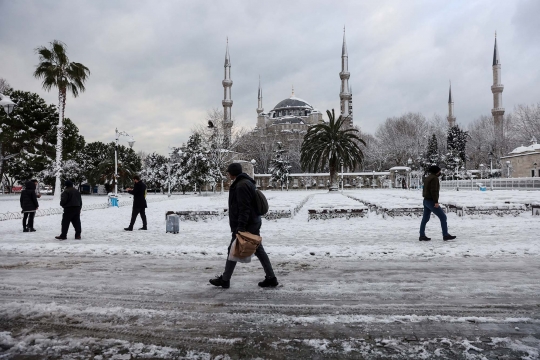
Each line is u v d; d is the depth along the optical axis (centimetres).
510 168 5594
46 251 782
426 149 7269
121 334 352
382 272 575
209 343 330
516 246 732
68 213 982
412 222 1261
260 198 493
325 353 309
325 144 4156
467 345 320
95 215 1766
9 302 448
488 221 1231
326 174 6912
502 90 9012
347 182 6856
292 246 785
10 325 377
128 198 3719
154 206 2348
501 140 7412
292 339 336
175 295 469
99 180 4738
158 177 5691
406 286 496
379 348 317
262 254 498
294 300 444
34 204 1184
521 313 393
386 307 416
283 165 6688
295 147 8562
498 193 3322
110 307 427
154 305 432
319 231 1059
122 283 530
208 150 4962
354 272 577
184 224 1321
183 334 350
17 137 3275
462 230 1031
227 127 5525
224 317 391
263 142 8525
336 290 482
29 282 539
